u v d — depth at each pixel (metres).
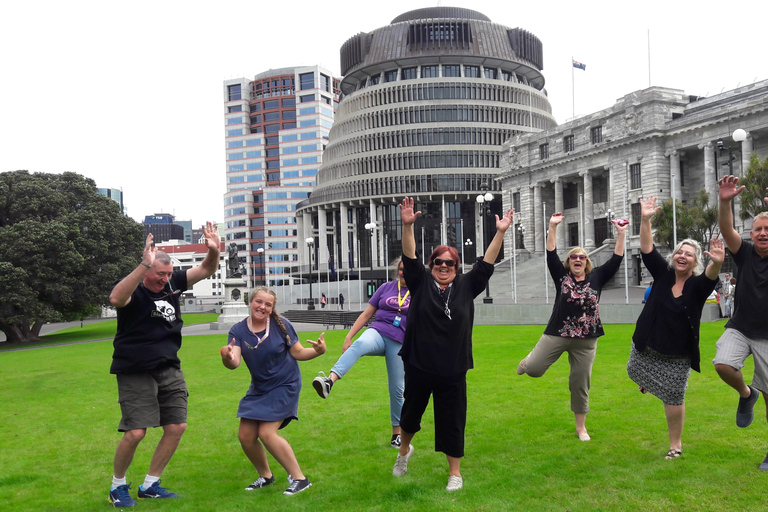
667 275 6.54
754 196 34.75
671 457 6.42
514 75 98.31
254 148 157.38
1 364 22.89
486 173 90.75
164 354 5.97
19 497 6.25
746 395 6.40
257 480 6.29
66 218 41.72
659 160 56.50
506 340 22.03
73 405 12.30
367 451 7.47
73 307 42.81
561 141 68.88
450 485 5.78
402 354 6.02
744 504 5.03
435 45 93.56
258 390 6.12
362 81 101.88
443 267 5.94
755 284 6.07
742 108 48.94
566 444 7.27
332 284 84.31
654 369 6.54
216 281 153.75
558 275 7.61
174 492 6.14
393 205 94.88
